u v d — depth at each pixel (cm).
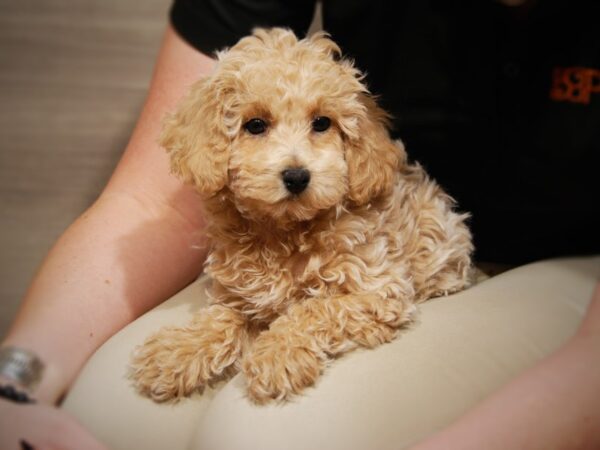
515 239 112
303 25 119
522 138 104
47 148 166
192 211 111
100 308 99
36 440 81
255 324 99
